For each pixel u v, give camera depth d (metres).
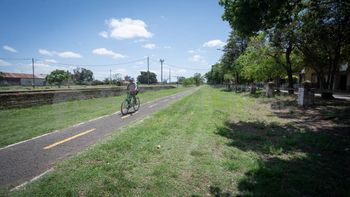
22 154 5.83
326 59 20.39
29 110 13.76
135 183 4.16
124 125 9.45
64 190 3.90
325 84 19.73
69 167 4.84
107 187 4.00
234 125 9.47
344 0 12.30
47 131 8.30
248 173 4.62
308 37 17.83
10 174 4.64
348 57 21.47
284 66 24.33
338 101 16.95
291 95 23.08
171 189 4.01
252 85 30.58
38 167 5.00
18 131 8.27
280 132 8.17
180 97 26.52
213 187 4.09
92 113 12.82
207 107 15.45
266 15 9.27
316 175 4.55
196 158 5.45
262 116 11.77
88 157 5.39
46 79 85.94
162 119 10.51
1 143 6.76
